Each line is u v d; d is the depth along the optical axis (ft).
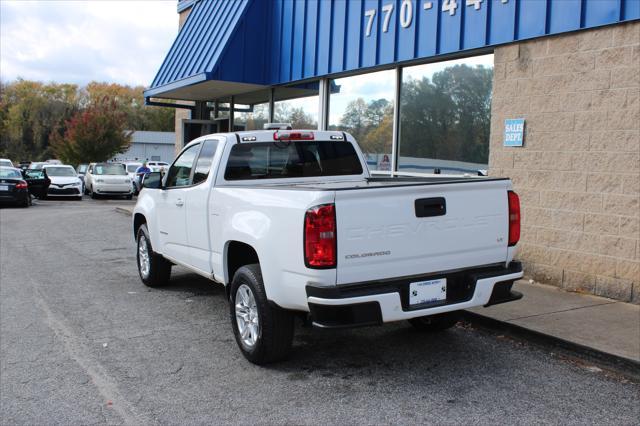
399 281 14.64
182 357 17.28
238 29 41.22
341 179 21.17
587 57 23.20
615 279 22.59
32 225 51.72
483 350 17.83
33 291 25.64
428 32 29.63
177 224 21.97
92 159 150.00
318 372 16.06
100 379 15.57
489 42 26.63
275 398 14.37
